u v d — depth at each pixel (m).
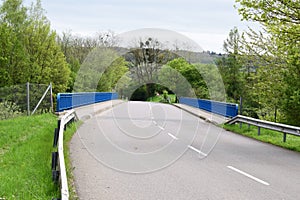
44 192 6.34
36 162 8.65
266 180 8.33
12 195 6.11
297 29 14.48
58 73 44.16
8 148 11.23
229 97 45.00
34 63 40.47
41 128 15.17
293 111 17.89
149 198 6.61
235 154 11.99
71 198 6.23
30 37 42.50
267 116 27.78
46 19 43.62
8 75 33.38
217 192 7.14
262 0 14.18
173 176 8.41
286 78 18.73
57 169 7.63
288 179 8.52
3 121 16.30
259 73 26.78
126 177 8.17
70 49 55.97
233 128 20.09
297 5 13.92
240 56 28.12
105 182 7.66
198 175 8.59
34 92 20.59
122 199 6.49
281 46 15.68
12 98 19.56
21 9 42.12
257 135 17.52
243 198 6.78
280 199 6.81
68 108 24.12
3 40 33.91
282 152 12.94
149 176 8.35
